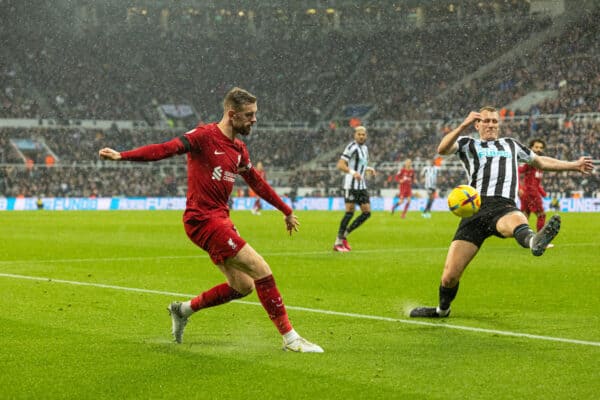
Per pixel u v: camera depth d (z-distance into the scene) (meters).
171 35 69.31
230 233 6.99
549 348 7.13
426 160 57.09
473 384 5.81
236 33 70.00
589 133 52.19
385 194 55.47
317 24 70.12
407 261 15.70
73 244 20.05
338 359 6.68
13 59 65.44
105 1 66.12
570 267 14.42
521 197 20.61
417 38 67.38
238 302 9.97
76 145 61.88
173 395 5.52
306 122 66.56
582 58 58.97
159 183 60.09
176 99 67.69
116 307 9.62
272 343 7.41
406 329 8.16
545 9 62.19
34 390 5.66
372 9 68.38
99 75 67.19
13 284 11.87
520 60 61.59
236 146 7.26
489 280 12.48
